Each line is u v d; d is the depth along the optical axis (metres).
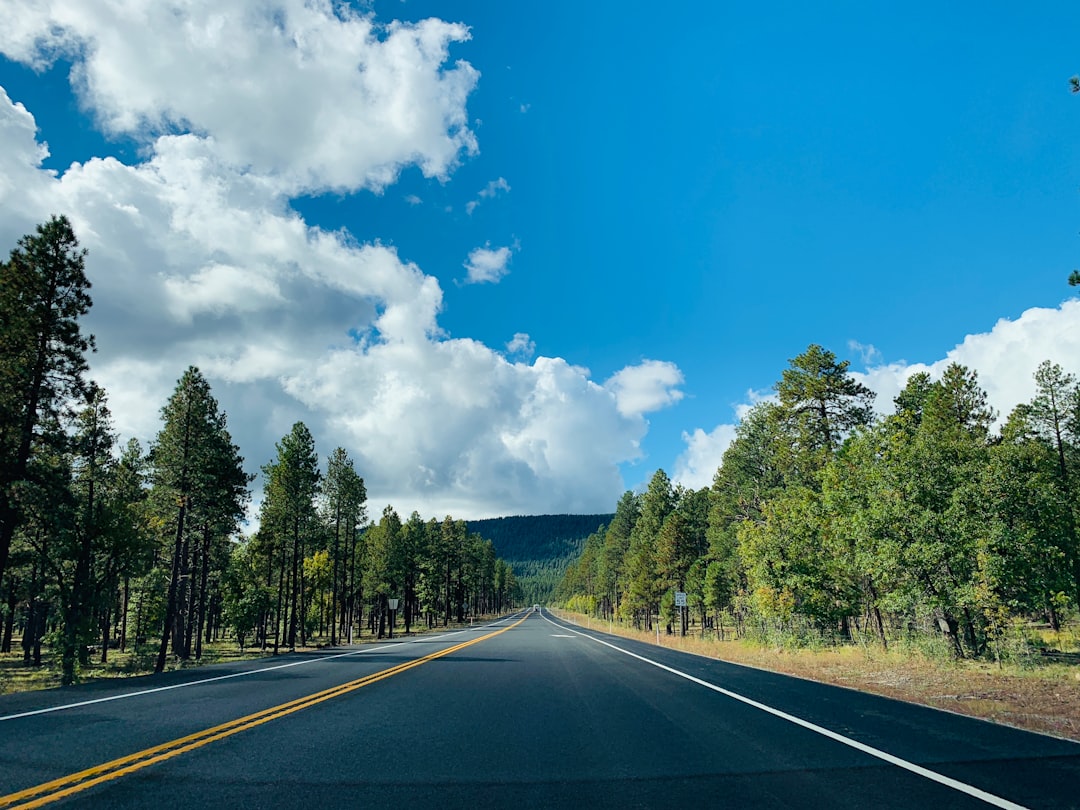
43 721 9.07
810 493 30.44
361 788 5.66
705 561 61.66
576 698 11.58
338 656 23.61
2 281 24.33
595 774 6.16
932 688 12.98
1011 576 17.98
